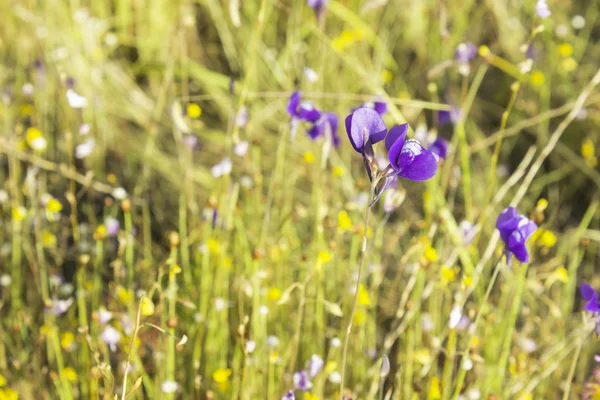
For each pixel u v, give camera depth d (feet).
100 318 1.36
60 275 1.57
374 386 1.37
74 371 1.44
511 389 1.41
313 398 1.32
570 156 2.04
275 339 1.36
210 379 1.43
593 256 1.80
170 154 2.07
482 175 1.98
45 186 1.90
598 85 2.19
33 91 1.96
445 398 1.33
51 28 2.13
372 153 1.12
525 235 1.20
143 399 1.44
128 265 1.51
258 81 2.20
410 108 1.98
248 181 1.61
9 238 1.66
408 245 1.75
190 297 1.48
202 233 1.57
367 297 1.40
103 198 1.91
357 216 1.64
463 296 1.28
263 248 1.47
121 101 2.17
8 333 1.51
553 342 1.49
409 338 1.39
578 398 1.44
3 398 1.36
